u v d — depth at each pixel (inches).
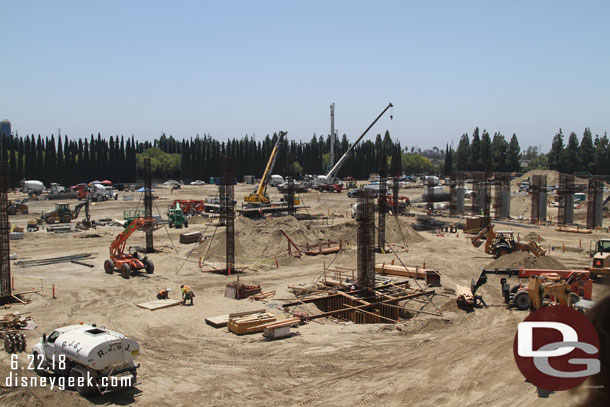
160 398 716.7
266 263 1733.5
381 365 826.2
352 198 4266.7
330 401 701.3
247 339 972.6
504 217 3090.6
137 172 6633.9
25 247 2092.8
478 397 692.1
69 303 1242.6
